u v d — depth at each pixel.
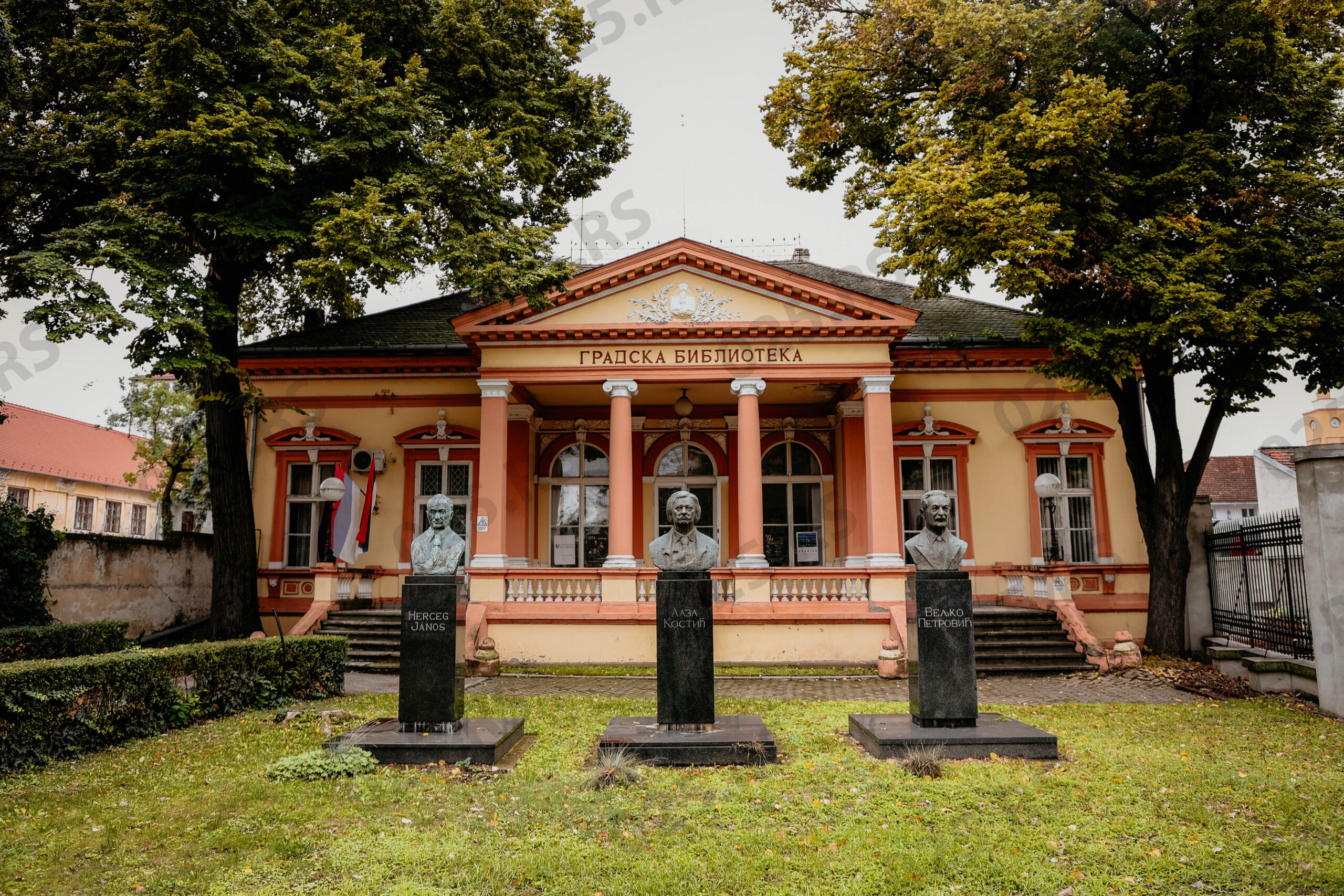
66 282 12.16
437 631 8.39
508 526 19.25
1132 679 13.59
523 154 16.41
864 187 16.89
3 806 6.52
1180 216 13.75
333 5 15.21
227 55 13.98
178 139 13.02
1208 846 5.57
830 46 15.66
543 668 15.55
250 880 5.11
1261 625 13.77
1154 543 15.63
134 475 33.19
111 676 8.53
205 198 14.38
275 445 19.92
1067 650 15.19
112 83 13.60
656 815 6.22
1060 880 5.07
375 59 15.17
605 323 17.33
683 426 20.67
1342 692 10.05
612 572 16.41
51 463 33.94
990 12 13.62
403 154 15.08
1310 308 13.80
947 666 8.38
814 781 7.07
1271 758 7.93
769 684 13.70
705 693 8.23
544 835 5.83
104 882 5.10
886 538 16.61
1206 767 7.51
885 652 14.75
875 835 5.75
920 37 14.88
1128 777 7.13
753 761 7.61
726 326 17.09
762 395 19.83
